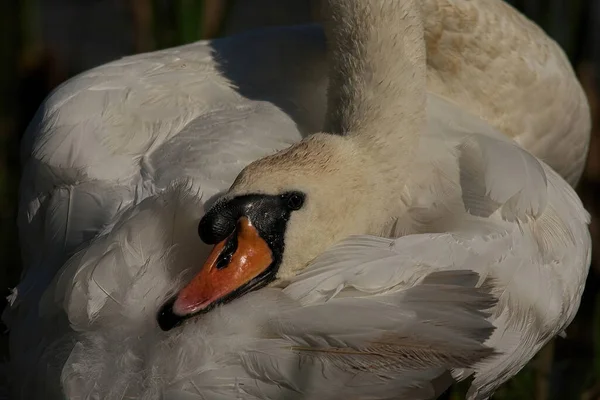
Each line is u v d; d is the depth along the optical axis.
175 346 6.61
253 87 8.88
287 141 8.15
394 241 7.06
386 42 8.23
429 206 7.93
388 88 8.14
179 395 6.55
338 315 6.61
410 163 8.07
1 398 9.05
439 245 7.18
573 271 8.28
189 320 6.80
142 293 6.83
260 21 15.98
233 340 6.59
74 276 6.98
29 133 9.23
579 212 8.64
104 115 8.55
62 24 16.25
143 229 6.97
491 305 6.81
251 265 7.23
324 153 7.73
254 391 6.57
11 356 8.19
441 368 6.64
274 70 9.03
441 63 9.73
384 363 6.60
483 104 9.84
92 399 6.68
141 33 13.29
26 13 14.05
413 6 8.38
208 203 7.65
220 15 13.09
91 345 6.80
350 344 6.57
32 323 7.76
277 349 6.57
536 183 7.95
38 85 14.25
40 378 7.34
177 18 12.20
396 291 6.85
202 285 7.05
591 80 13.36
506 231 7.77
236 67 9.05
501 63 9.78
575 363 11.15
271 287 7.26
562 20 13.66
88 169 8.17
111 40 15.88
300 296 6.71
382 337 6.59
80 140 8.38
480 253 7.51
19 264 12.06
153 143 8.30
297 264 7.41
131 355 6.68
